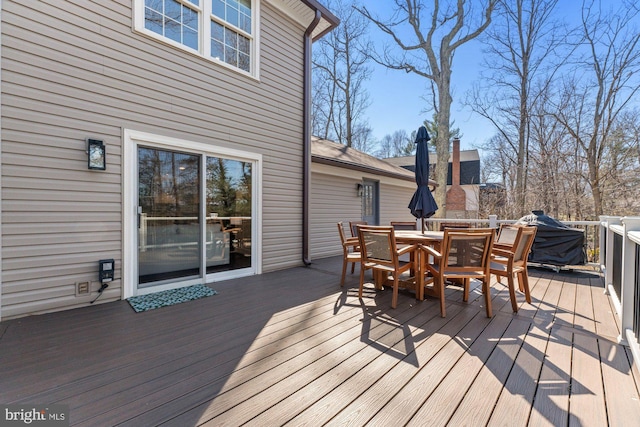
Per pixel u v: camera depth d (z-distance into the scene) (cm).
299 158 558
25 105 279
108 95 326
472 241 294
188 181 396
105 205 324
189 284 396
